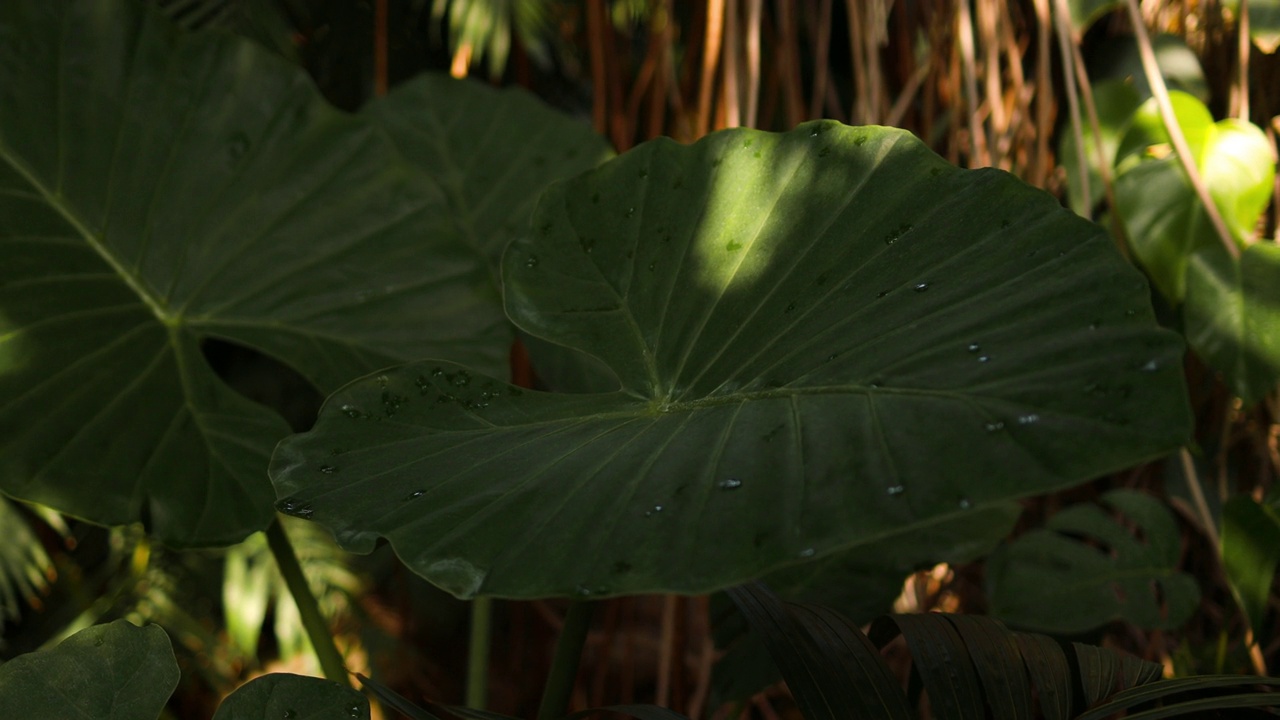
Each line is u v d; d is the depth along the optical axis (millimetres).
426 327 1929
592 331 1525
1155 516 2080
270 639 3650
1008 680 1469
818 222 1507
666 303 1524
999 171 1463
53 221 1825
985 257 1413
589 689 3301
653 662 3271
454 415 1485
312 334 1882
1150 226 2035
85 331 1771
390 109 2564
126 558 3219
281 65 2018
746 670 1946
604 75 2631
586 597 1260
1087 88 2121
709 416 1409
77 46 1899
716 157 1578
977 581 2646
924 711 2512
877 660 1497
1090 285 1352
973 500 1245
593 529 1310
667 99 2760
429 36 3355
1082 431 1261
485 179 2471
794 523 1265
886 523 1247
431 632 3576
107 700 1437
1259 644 1895
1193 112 2041
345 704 1448
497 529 1339
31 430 1681
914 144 1507
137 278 1848
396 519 1370
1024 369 1312
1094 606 2025
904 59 2521
